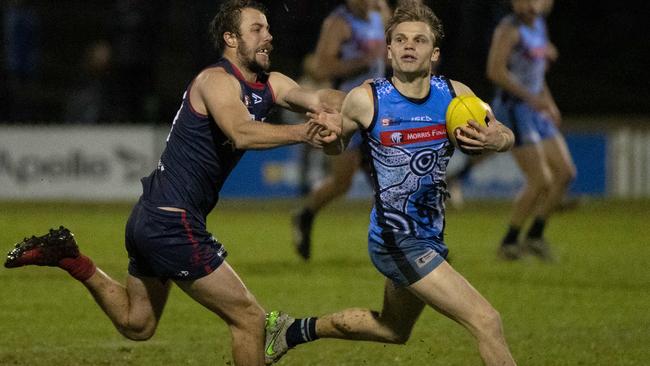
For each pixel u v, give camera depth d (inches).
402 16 786.8
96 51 2999.5
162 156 840.3
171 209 814.5
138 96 3034.0
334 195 1672.0
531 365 1004.6
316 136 759.1
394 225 802.2
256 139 770.8
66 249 849.5
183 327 1189.7
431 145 794.8
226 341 1114.7
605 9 3513.8
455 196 2687.0
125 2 3063.5
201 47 3041.3
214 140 818.8
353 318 877.8
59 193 2839.6
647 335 1156.5
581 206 2797.7
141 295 871.7
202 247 817.5
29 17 3149.6
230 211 2605.8
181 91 3253.0
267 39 823.7
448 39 3097.9
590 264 1716.3
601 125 3006.9
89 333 1150.3
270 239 2031.3
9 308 1296.8
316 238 2060.8
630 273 1620.3
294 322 904.9
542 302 1360.7
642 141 3026.6
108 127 2842.0
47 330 1163.9
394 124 790.5
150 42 3056.1
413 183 798.5
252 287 1456.7
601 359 1031.6
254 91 828.0
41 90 3284.9
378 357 1040.2
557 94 3472.0
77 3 3609.7
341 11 1678.2
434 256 789.9
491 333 765.9
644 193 3048.7
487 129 776.3
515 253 1731.1
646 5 3511.3
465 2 3093.0
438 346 1092.5
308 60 2353.6
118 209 2620.6
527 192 1701.5
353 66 1672.0
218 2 2999.5
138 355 1042.7
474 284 1493.6
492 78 1658.5
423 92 796.0
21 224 2222.0
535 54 1673.2
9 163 2824.8
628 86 3521.2
